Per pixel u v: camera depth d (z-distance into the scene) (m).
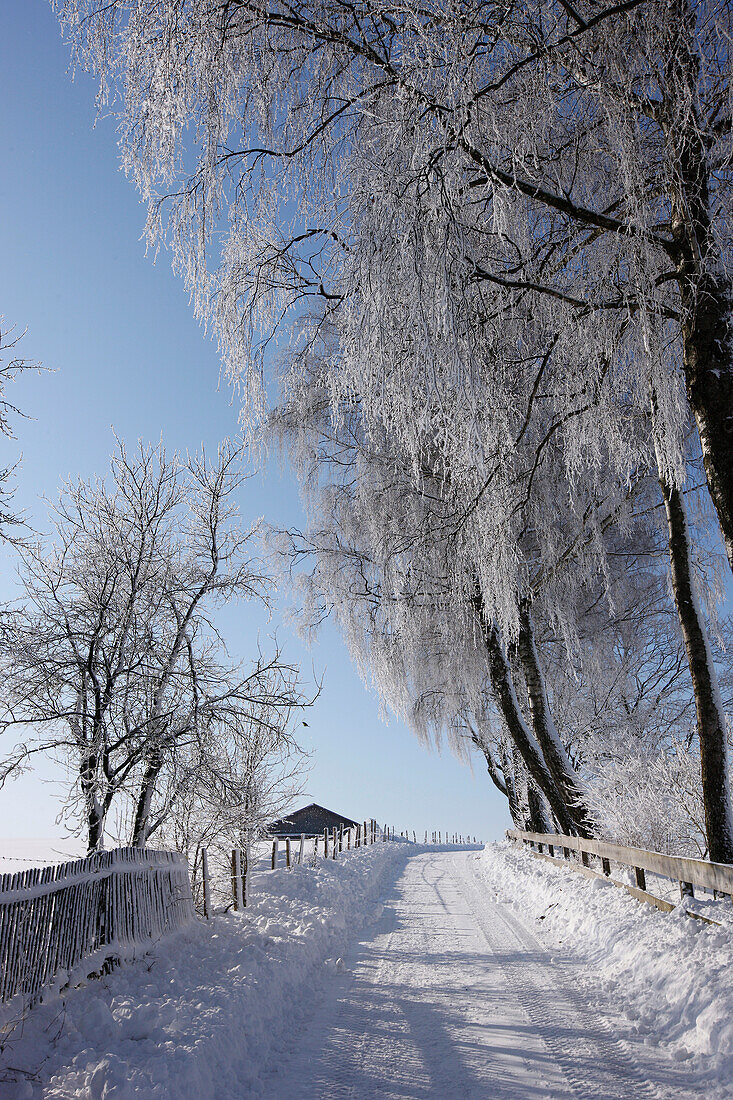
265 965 7.20
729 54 6.41
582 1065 4.73
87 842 8.77
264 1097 4.57
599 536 13.70
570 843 13.90
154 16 6.79
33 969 5.50
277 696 10.08
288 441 16.45
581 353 7.83
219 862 11.42
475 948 9.30
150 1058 4.57
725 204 6.75
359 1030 5.96
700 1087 4.14
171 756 9.04
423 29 6.28
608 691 18.23
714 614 14.14
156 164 7.16
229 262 8.21
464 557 10.25
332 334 8.45
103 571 9.38
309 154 7.51
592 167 8.03
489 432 7.73
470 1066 4.90
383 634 17.42
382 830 45.47
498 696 17.08
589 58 6.57
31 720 8.48
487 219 7.48
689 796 11.61
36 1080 4.29
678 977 5.62
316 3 6.98
